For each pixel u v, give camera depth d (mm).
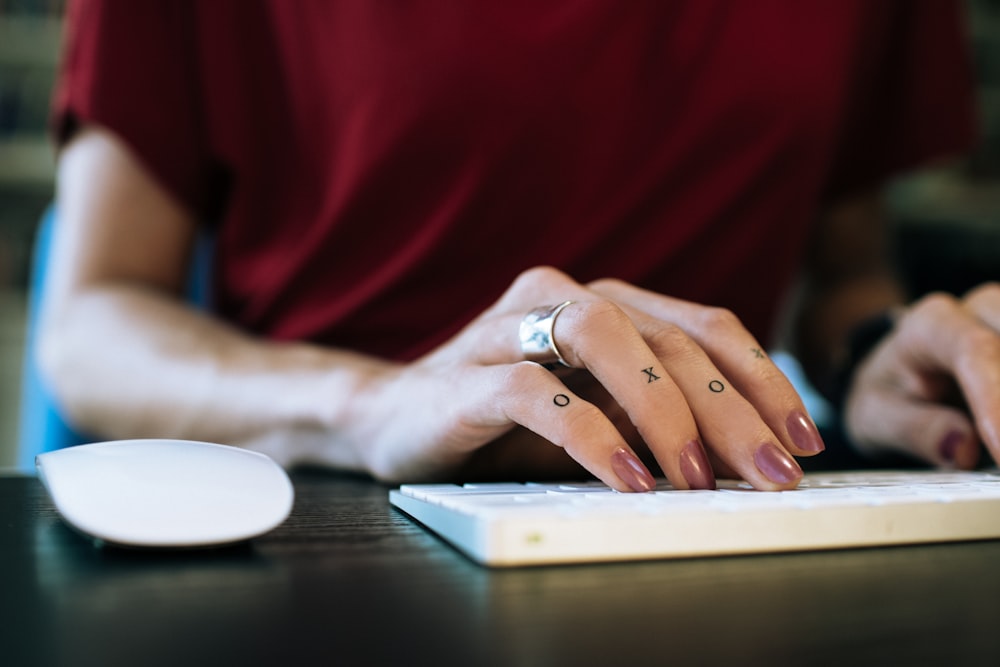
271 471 338
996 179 2586
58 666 178
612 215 934
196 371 741
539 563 276
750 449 388
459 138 891
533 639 197
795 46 964
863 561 286
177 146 932
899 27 1148
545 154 909
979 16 2559
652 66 951
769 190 990
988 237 2598
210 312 1008
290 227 954
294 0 938
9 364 2375
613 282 542
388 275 899
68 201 955
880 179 1174
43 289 1032
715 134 959
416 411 514
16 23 2365
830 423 940
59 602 231
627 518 283
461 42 879
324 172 952
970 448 633
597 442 379
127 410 744
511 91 885
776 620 212
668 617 215
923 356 681
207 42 946
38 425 944
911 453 700
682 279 978
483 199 901
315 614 219
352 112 911
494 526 273
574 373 482
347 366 697
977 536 323
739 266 990
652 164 952
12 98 2375
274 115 967
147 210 933
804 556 293
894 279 1192
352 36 908
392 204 909
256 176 953
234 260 968
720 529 293
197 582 254
